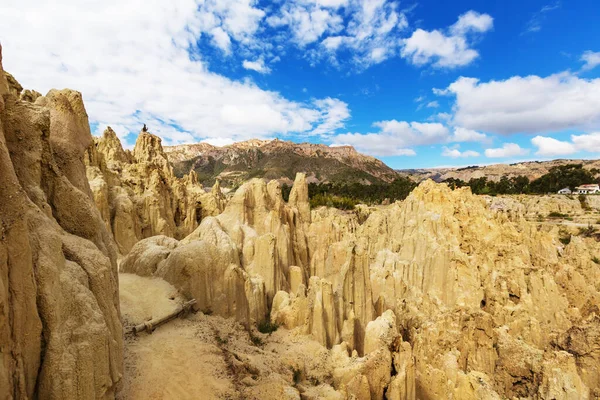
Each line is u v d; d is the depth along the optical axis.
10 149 12.31
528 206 105.44
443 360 23.22
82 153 16.34
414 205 47.56
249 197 40.16
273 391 17.20
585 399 21.33
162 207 49.78
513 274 35.47
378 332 23.38
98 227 15.22
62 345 10.66
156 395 15.47
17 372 9.39
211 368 18.08
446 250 38.75
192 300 23.67
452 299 36.94
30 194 12.38
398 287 36.09
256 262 32.62
